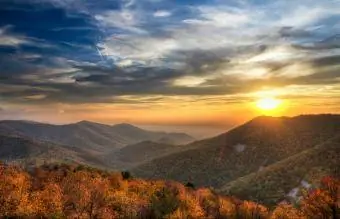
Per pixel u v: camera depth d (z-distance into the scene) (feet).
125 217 224.53
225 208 300.81
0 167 283.79
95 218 219.61
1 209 204.64
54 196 232.94
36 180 327.88
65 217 209.97
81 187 252.21
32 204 214.90
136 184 364.17
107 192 265.54
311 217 230.68
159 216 227.40
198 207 256.93
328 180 240.12
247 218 303.07
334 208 220.23
